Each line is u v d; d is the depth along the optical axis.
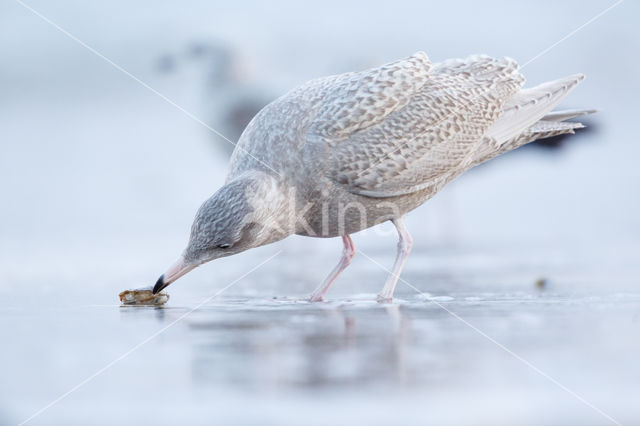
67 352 6.05
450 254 15.95
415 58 11.12
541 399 4.52
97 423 4.22
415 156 10.55
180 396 4.62
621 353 5.66
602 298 9.21
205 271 14.40
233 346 6.16
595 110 11.88
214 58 25.38
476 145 11.14
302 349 5.95
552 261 14.00
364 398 4.49
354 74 10.86
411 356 5.61
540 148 18.81
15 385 5.00
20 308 9.13
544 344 6.02
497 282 11.32
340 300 9.99
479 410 4.31
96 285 11.85
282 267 15.09
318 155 10.09
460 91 11.12
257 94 23.08
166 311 8.78
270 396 4.56
